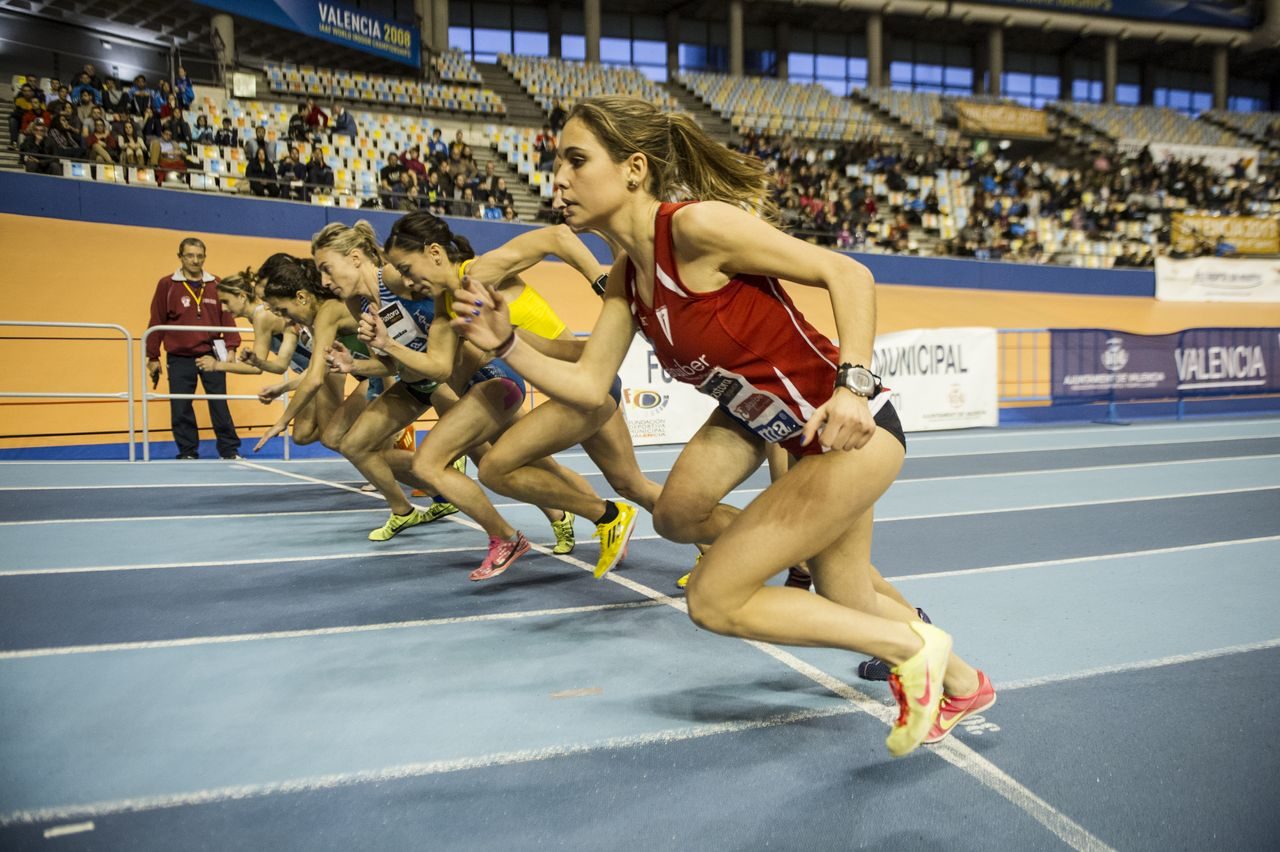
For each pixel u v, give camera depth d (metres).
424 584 4.44
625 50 32.97
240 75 19.64
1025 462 9.27
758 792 2.39
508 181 20.81
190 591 4.27
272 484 7.54
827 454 2.24
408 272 3.75
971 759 2.58
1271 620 3.90
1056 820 2.25
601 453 4.00
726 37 33.84
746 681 3.17
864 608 2.49
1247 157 29.92
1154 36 34.44
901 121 30.39
